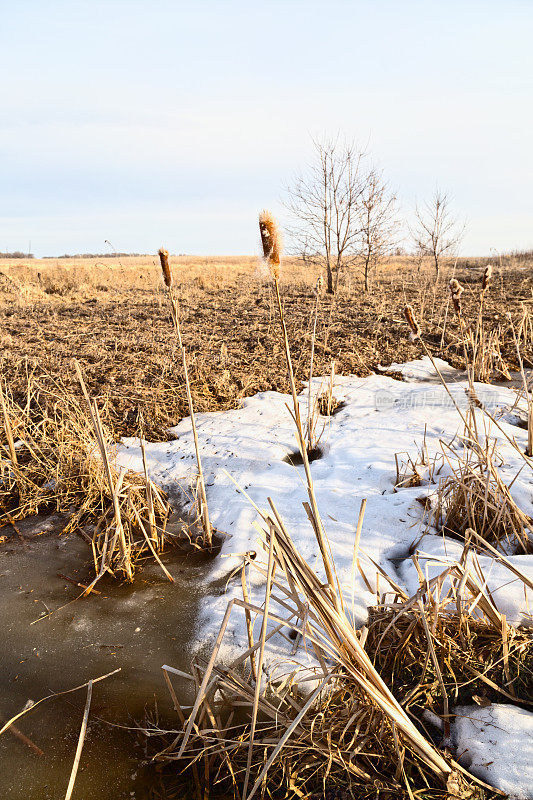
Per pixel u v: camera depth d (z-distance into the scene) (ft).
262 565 12.51
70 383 25.54
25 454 18.89
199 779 7.73
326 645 7.28
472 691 8.28
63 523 15.42
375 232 59.88
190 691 9.39
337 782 7.26
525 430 18.83
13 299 59.82
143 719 8.88
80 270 89.71
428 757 6.98
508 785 6.88
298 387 25.63
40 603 11.99
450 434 18.28
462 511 12.73
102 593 12.30
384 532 12.92
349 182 57.77
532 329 33.09
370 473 15.98
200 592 12.10
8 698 9.43
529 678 8.21
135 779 7.88
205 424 21.22
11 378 26.04
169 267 12.33
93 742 8.52
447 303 46.32
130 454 18.70
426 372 28.68
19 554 13.97
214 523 14.69
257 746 7.82
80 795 7.67
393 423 20.06
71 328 40.88
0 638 10.91
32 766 8.16
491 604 8.58
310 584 6.72
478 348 28.25
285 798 7.20
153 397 23.68
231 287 70.79
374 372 29.12
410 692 8.24
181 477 17.13
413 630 8.66
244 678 9.21
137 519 13.65
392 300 52.19
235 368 28.53
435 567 11.09
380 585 11.03
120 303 55.52
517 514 11.34
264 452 18.38
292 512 14.20
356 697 7.66
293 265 91.71
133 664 10.07
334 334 36.47
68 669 10.02
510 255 110.01
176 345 33.42
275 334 36.70
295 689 8.36
